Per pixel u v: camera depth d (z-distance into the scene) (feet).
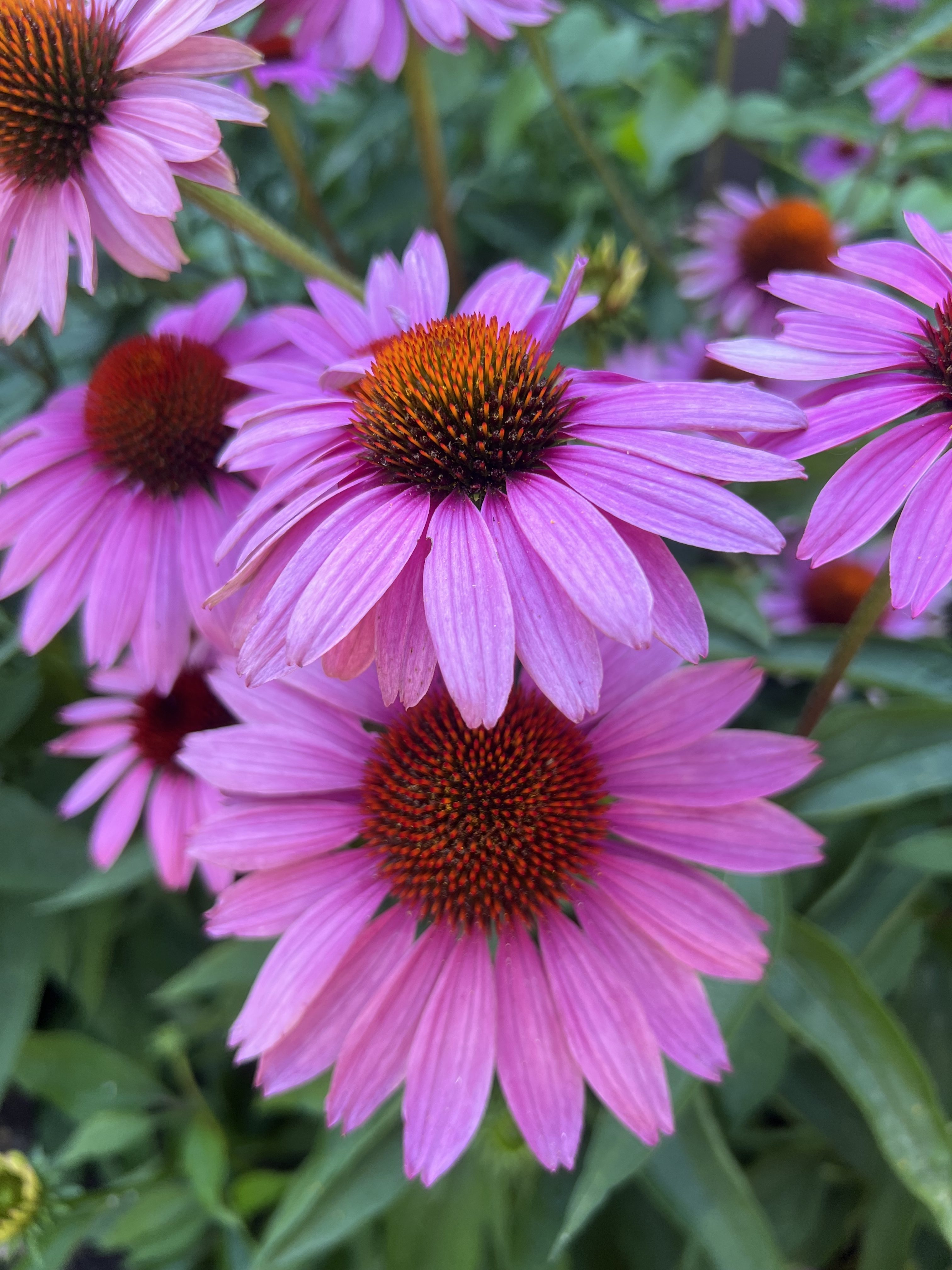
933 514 0.44
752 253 1.23
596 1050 0.51
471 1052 0.52
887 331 0.52
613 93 1.65
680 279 1.29
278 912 0.54
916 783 0.64
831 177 1.66
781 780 0.53
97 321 1.01
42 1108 1.11
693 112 1.14
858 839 0.76
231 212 0.66
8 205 0.63
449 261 1.01
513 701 0.57
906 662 0.71
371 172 1.36
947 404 0.49
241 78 0.93
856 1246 0.96
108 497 0.72
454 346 0.49
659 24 1.08
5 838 0.91
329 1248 0.68
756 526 0.43
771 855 0.52
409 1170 0.49
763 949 0.51
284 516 0.48
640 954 0.53
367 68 1.21
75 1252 1.08
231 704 0.59
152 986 1.04
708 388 0.49
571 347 1.09
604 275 0.94
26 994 0.91
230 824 0.55
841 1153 0.81
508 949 0.54
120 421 0.70
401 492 0.49
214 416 0.71
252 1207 0.86
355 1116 0.51
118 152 0.59
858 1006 0.62
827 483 0.50
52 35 0.58
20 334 0.63
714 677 0.55
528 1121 0.51
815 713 0.65
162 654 0.68
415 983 0.53
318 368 0.65
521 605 0.44
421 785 0.55
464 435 0.48
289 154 1.00
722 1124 0.73
